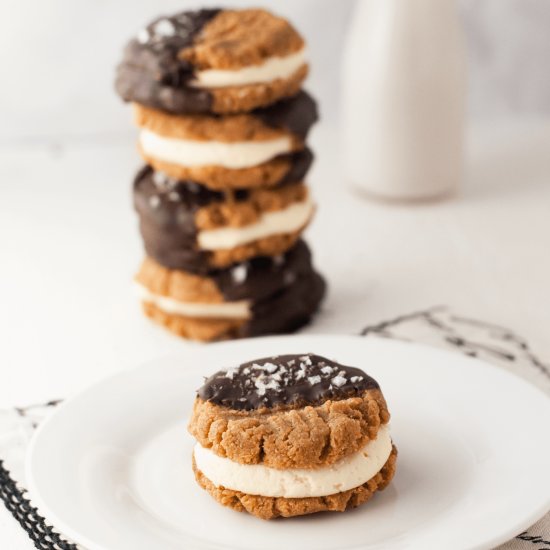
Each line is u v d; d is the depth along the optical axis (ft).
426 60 2.53
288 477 1.69
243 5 2.91
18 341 2.18
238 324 2.15
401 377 1.93
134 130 2.99
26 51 2.90
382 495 1.73
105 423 1.86
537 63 2.98
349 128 2.64
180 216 2.10
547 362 2.06
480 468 1.77
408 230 2.51
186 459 1.82
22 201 2.68
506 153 2.82
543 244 2.43
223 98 2.03
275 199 2.11
